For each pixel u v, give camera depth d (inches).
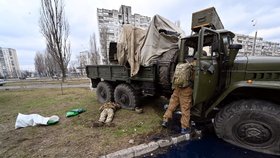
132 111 161.9
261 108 85.4
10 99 273.6
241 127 92.7
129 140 103.1
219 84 107.9
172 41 150.9
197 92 98.5
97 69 210.7
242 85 92.7
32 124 135.3
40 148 98.4
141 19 1628.9
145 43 143.0
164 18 155.9
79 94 289.4
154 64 141.2
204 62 98.5
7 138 113.7
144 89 160.1
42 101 239.8
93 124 126.0
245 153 90.6
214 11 129.3
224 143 101.6
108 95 195.6
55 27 580.7
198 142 104.0
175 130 117.3
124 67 167.3
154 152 94.7
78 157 87.2
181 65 107.5
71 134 115.2
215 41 106.7
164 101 191.9
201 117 121.9
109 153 89.3
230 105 96.7
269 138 85.3
